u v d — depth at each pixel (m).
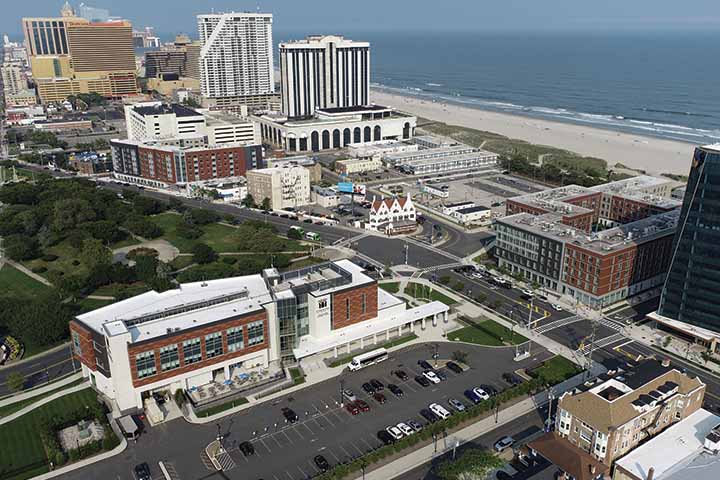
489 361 169.12
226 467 126.81
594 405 124.94
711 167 163.88
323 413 145.88
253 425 141.12
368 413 145.62
